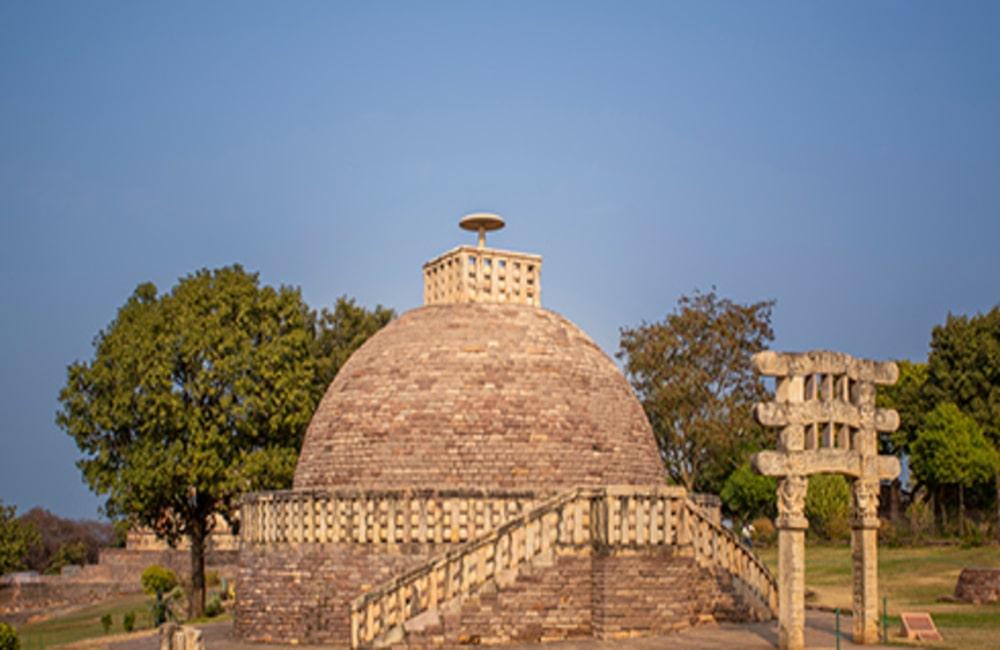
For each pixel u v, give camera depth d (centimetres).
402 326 3431
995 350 6244
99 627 5259
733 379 6706
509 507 2844
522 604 2600
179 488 4672
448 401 3108
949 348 6425
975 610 3203
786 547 2406
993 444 6159
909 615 2662
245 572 3117
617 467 3167
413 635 2495
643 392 6750
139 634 4053
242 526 3183
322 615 2877
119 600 6694
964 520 5741
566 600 2642
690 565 2736
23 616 6378
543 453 3066
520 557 2628
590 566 2684
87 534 11212
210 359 4706
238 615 3122
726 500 6481
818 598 3756
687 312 6781
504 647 2523
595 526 2689
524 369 3194
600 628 2617
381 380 3222
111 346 4759
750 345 6800
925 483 6038
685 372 6556
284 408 4800
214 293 4859
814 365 2464
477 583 2578
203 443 4591
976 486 6169
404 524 2827
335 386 3391
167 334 4694
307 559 2931
